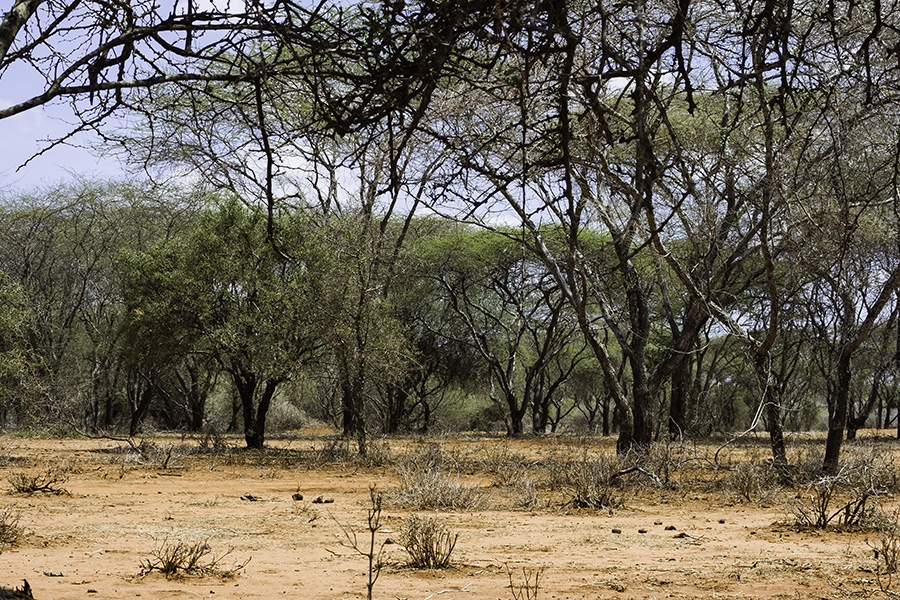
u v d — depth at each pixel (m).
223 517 11.89
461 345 43.38
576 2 3.92
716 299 18.17
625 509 13.30
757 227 14.07
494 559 8.73
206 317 24.31
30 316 33.62
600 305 20.28
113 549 9.05
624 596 6.99
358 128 3.85
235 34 3.89
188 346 24.62
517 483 15.41
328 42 3.86
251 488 16.09
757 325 34.97
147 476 18.00
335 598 6.84
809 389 42.34
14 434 32.03
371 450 22.38
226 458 22.47
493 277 39.47
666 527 11.17
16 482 14.73
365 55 3.75
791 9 3.98
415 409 50.78
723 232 16.66
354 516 12.09
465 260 39.09
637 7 3.51
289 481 17.53
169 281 24.16
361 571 8.00
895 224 15.05
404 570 8.05
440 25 3.61
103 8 4.17
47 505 12.98
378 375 23.80
